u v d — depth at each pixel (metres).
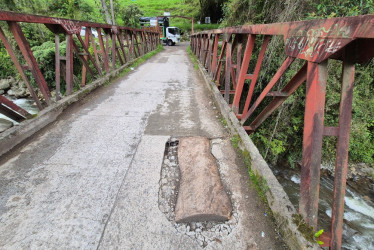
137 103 4.61
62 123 3.63
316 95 1.35
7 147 2.77
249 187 2.25
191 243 1.70
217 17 23.69
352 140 6.02
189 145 2.93
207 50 7.21
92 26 5.58
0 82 11.22
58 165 2.56
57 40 4.06
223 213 1.90
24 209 1.97
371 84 5.63
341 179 1.41
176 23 30.00
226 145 3.02
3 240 1.70
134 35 10.74
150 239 1.73
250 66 6.72
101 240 1.71
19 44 3.18
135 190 2.20
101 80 5.77
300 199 1.62
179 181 2.35
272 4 5.99
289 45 1.71
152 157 2.73
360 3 3.73
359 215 4.95
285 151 6.57
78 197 2.10
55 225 1.83
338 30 1.13
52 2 14.23
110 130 3.41
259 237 1.75
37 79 3.55
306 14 4.85
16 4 12.07
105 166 2.55
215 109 4.32
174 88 5.75
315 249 1.44
